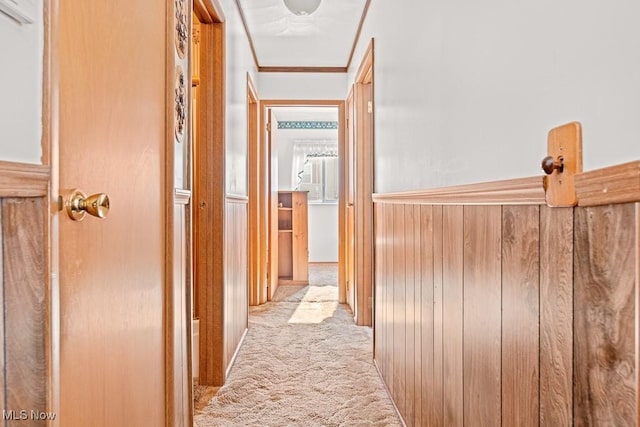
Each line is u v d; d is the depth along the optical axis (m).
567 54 0.77
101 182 1.06
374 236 2.99
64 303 0.89
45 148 0.79
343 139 4.63
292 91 4.60
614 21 0.65
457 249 1.34
